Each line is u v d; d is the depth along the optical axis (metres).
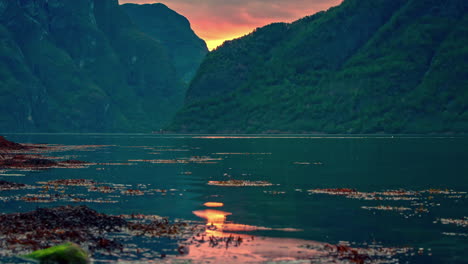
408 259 20.89
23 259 20.25
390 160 77.31
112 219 26.95
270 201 35.41
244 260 20.50
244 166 66.62
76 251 20.38
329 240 23.86
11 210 30.75
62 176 51.59
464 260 20.75
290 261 20.44
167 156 89.44
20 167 61.88
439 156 86.81
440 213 30.69
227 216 29.58
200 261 20.34
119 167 63.81
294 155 92.88
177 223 27.25
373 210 31.70
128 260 20.44
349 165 68.06
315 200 35.88
